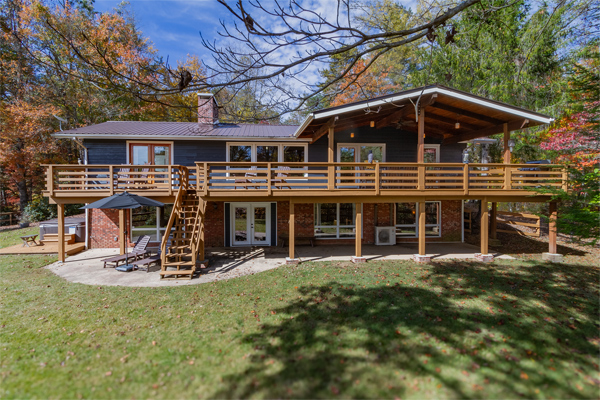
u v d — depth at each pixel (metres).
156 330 5.09
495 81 14.70
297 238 12.91
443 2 5.05
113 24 15.02
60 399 3.47
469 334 4.89
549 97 14.26
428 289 6.99
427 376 3.85
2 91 19.70
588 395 3.54
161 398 3.47
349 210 13.27
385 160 13.23
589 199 8.80
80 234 12.16
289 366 4.05
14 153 18.27
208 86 3.74
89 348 4.53
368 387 3.63
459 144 13.74
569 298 6.44
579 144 12.47
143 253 9.76
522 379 3.81
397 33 3.79
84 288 7.17
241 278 8.00
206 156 12.36
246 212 12.80
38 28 11.45
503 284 7.36
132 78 3.50
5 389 3.63
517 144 16.91
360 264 9.42
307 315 5.64
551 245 10.19
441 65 15.83
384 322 5.31
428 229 13.52
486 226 9.94
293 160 12.88
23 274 8.31
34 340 4.76
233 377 3.83
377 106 9.50
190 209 10.13
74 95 19.61
